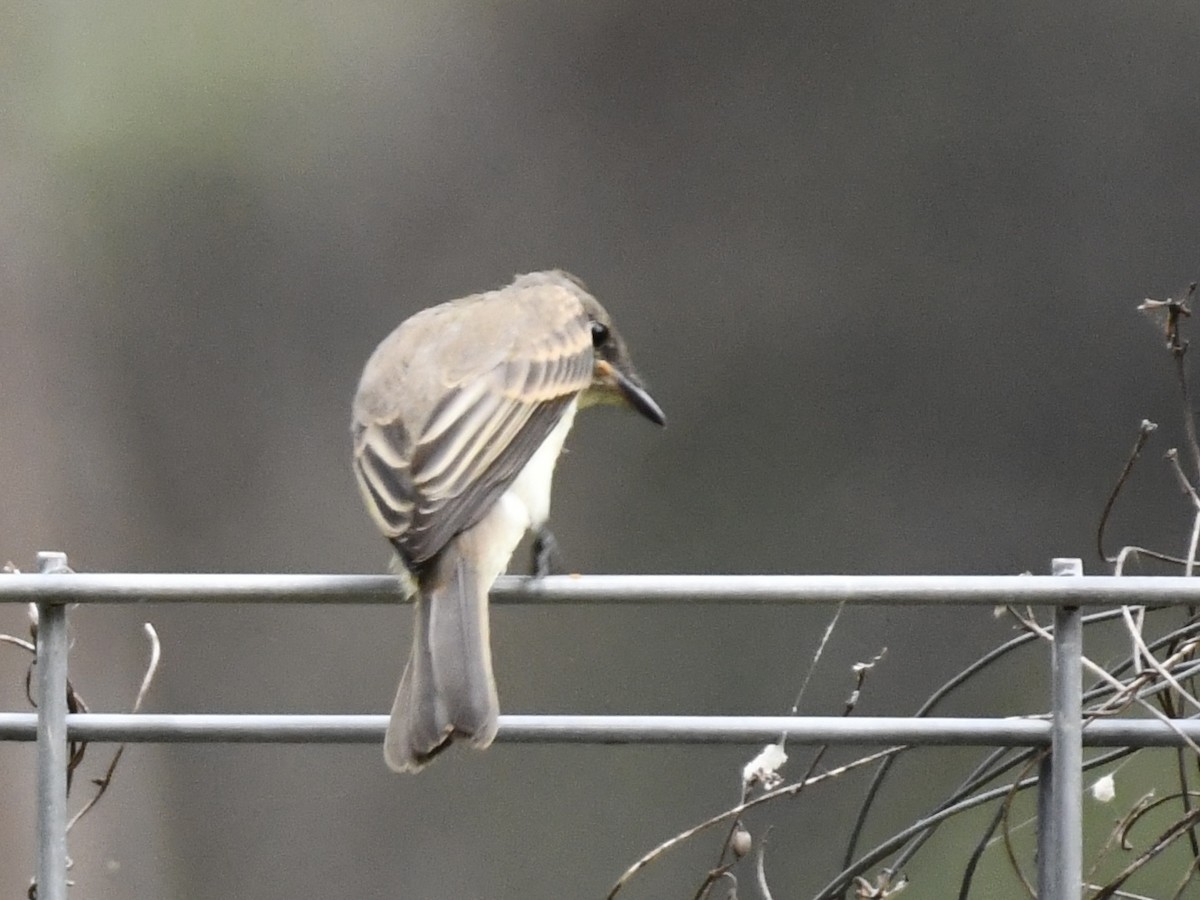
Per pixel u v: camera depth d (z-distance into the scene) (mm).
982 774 4594
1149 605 3994
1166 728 3994
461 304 5832
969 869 4508
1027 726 4004
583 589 4117
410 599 4520
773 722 4000
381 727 4145
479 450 4879
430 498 4660
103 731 4070
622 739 4070
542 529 5152
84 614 13102
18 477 13430
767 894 4641
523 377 5180
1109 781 4523
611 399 6277
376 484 4770
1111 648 8023
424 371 5094
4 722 4125
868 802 4621
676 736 4039
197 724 4082
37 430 13641
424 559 4457
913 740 4000
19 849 11852
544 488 5211
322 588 4078
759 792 9430
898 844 4465
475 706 4145
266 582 4035
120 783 12992
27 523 13414
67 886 4340
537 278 6371
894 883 4930
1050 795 4008
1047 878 4000
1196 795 4633
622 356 6355
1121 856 7785
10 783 11883
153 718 4082
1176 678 4305
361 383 5227
